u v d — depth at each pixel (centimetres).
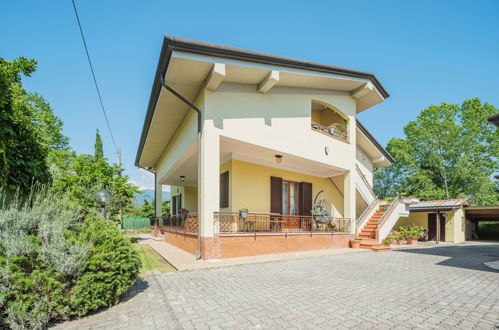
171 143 1208
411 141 2911
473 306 402
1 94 445
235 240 770
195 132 813
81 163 1009
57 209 403
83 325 316
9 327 288
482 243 1752
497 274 637
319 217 1089
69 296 332
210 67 688
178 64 668
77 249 345
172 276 561
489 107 2517
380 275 605
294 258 791
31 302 296
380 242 1200
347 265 722
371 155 1759
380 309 382
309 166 1157
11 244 307
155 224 1616
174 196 1872
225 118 775
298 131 962
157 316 345
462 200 1819
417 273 637
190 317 343
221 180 1058
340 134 1262
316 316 351
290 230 1035
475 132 2539
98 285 347
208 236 722
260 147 860
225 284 501
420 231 1759
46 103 1959
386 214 1298
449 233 1800
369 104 1252
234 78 786
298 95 981
